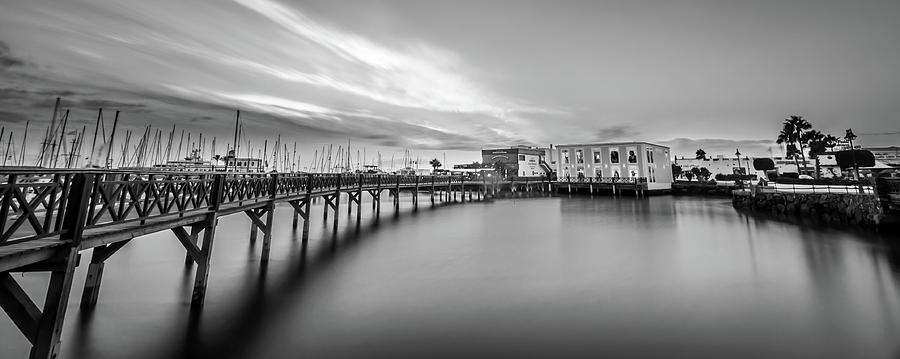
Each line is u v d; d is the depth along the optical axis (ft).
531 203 162.50
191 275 42.34
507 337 27.96
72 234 18.80
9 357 23.86
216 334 27.84
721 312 32.63
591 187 205.98
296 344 26.50
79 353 24.50
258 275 43.75
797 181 146.10
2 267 15.23
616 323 30.40
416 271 46.98
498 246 64.49
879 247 58.95
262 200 48.26
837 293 37.68
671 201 168.04
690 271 46.88
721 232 79.51
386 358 24.64
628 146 205.67
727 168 286.66
